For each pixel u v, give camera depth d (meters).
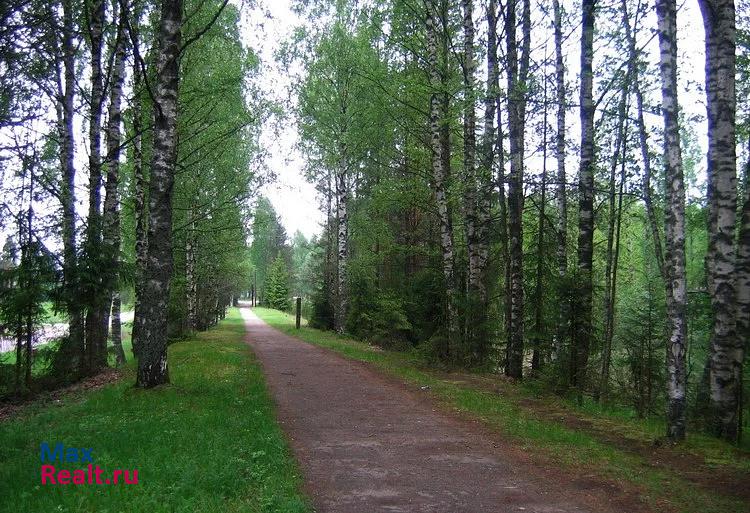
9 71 13.64
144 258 17.12
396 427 8.27
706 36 10.08
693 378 17.33
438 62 15.73
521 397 11.36
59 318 13.95
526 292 15.04
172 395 9.40
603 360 14.15
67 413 8.58
